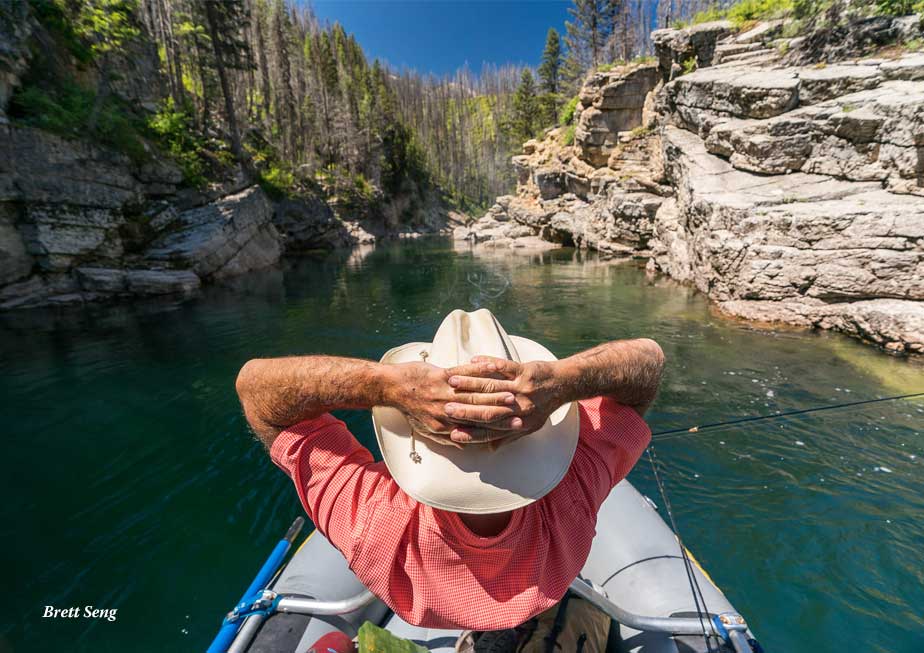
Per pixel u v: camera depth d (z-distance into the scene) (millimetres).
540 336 9164
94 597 3088
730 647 1539
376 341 9539
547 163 33188
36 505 4082
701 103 13719
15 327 10445
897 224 7324
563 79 52281
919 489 3836
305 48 67250
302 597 1837
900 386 5785
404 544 874
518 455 854
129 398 6363
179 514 3920
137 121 18734
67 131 13398
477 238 39719
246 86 48500
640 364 884
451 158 100438
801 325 8367
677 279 14195
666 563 2107
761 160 11117
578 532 917
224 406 6043
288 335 9953
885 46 11195
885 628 2668
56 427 5531
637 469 4230
